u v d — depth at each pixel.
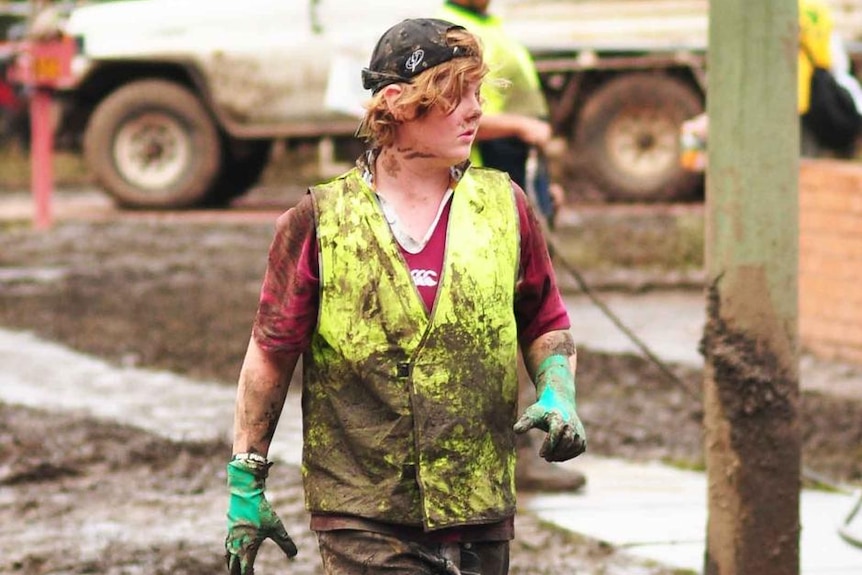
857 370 27.25
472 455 9.50
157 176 52.62
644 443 21.98
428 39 9.34
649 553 16.56
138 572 15.95
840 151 27.02
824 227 28.39
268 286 9.70
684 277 36.75
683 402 24.58
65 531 17.45
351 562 9.55
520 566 15.99
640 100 50.31
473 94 9.48
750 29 13.13
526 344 10.10
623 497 18.92
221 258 41.19
